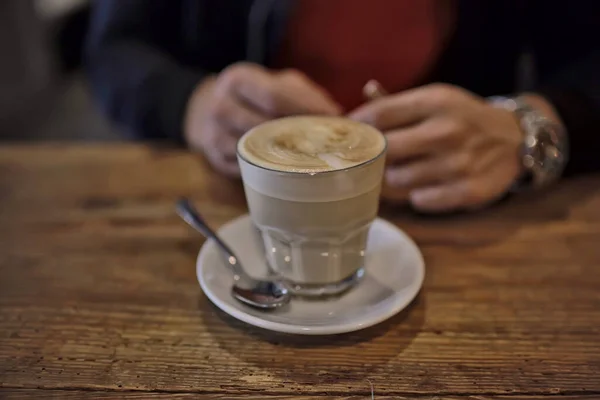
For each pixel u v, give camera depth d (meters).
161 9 0.82
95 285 0.45
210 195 0.57
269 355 0.39
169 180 0.60
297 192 0.39
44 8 1.88
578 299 0.43
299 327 0.38
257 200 0.41
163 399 0.36
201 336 0.40
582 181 0.59
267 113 0.56
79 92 1.86
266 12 0.78
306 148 0.42
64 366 0.38
